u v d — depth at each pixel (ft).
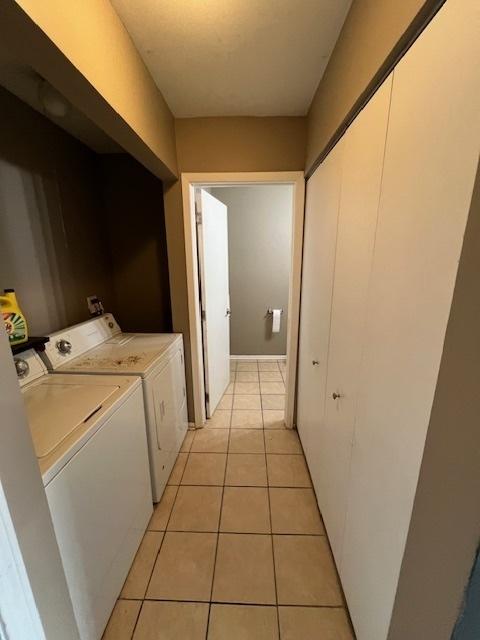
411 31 2.12
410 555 2.29
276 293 12.18
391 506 2.53
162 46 3.92
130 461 4.31
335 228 4.26
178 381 6.79
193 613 3.83
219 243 8.68
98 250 7.70
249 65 4.39
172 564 4.42
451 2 1.72
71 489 2.93
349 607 3.65
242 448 7.09
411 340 2.23
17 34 2.06
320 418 5.20
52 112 4.85
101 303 7.63
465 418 1.97
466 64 1.60
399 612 2.47
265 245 11.69
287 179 6.35
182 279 6.99
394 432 2.49
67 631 2.48
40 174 5.64
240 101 5.46
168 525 5.07
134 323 8.72
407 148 2.26
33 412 3.61
